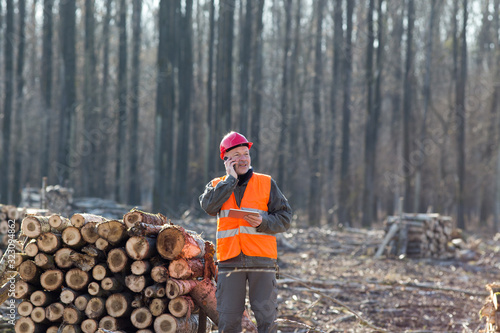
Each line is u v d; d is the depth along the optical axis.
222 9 31.11
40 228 4.72
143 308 4.55
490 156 35.56
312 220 30.59
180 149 30.31
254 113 31.48
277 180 31.92
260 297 4.18
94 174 34.19
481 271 13.04
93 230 4.66
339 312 7.93
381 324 7.40
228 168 4.21
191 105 35.91
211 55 31.59
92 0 34.03
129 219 4.59
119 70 32.50
